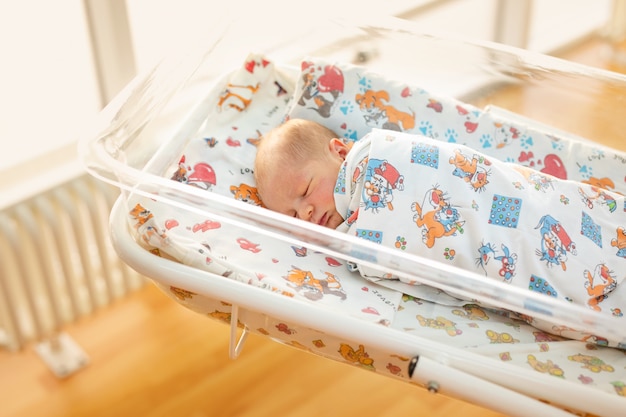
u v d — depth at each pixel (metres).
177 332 1.97
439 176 1.22
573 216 1.21
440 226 1.20
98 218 1.82
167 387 1.84
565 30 2.83
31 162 1.88
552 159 1.40
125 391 1.83
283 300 1.04
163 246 1.14
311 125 1.37
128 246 1.11
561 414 0.94
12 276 1.84
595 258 1.18
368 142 1.28
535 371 0.98
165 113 1.37
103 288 1.99
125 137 1.24
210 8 2.02
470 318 1.19
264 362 1.89
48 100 1.87
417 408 1.79
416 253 1.21
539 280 1.17
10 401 1.82
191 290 1.08
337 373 1.86
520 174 1.25
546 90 1.47
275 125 1.47
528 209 1.20
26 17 1.76
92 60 1.88
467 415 1.77
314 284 1.20
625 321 0.98
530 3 2.52
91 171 1.12
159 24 1.97
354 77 1.45
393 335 1.01
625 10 2.72
